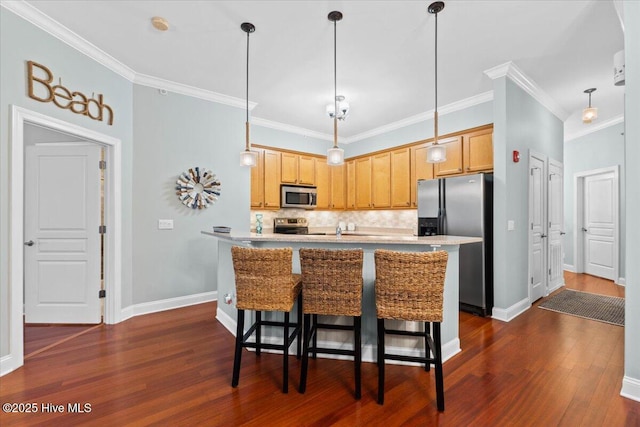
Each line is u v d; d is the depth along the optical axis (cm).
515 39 267
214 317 335
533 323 316
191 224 375
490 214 351
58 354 246
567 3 221
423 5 223
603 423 166
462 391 197
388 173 511
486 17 237
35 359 238
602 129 523
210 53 292
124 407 180
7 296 218
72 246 311
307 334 200
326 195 569
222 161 399
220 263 327
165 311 354
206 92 379
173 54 294
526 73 333
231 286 299
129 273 332
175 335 287
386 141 517
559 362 233
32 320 310
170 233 361
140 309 342
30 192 309
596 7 225
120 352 251
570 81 353
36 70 236
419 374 219
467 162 400
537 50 286
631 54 188
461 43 273
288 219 529
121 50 288
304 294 204
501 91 322
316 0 218
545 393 194
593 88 372
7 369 217
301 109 441
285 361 198
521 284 355
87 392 195
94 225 311
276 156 502
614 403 183
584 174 557
